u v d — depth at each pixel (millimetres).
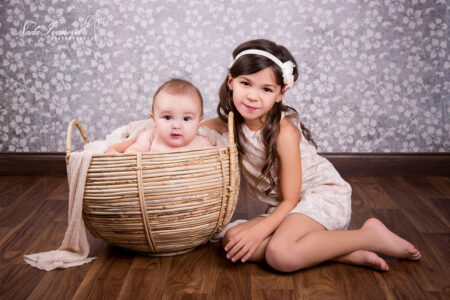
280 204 1467
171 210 1281
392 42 2328
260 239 1357
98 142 1590
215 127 1637
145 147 1508
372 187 2246
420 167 2441
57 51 2328
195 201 1296
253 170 1572
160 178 1254
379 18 2305
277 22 2305
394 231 1675
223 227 1448
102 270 1354
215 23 2303
